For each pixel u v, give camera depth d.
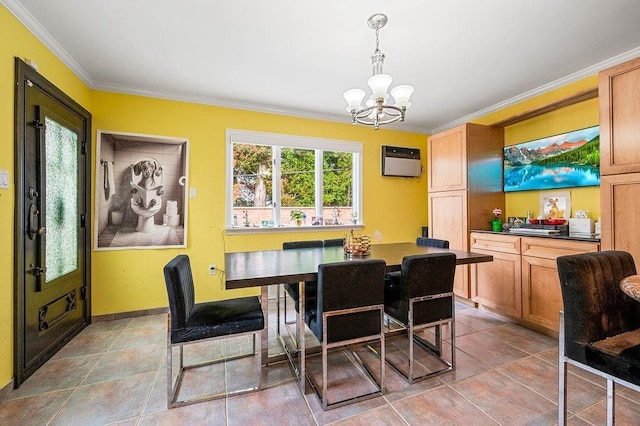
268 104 3.48
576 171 2.75
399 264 1.98
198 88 3.01
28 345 1.92
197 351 2.30
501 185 3.48
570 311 1.34
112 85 2.88
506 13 1.87
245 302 2.06
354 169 4.14
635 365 1.12
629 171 1.92
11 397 1.71
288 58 2.44
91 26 2.01
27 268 1.92
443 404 1.65
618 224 1.98
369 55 2.39
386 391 1.77
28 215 1.93
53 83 2.23
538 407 1.61
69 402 1.67
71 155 2.47
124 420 1.54
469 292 3.26
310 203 3.89
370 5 1.80
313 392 1.77
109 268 2.89
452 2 1.77
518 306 2.74
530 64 2.55
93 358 2.17
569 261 1.34
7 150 1.75
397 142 4.36
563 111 2.87
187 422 1.52
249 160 3.56
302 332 1.81
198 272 3.25
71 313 2.48
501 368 2.02
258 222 3.60
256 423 1.51
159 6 1.81
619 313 1.39
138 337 2.52
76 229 2.56
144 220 3.01
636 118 1.89
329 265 1.61
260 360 1.80
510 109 3.41
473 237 3.23
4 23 1.72
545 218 2.98
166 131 3.11
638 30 2.05
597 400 1.66
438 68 2.62
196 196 3.23
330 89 3.06
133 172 2.97
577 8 1.82
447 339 2.50
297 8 1.83
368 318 1.74
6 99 1.74
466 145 3.27
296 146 3.72
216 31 2.07
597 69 2.57
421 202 4.54
